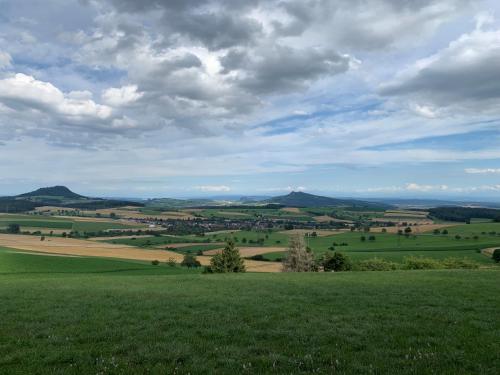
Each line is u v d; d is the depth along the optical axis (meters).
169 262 109.69
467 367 11.48
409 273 41.53
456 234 166.50
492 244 138.38
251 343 14.38
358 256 116.38
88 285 35.34
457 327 16.14
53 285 35.47
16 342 14.73
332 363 12.00
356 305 21.73
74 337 15.40
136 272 88.75
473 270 44.09
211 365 12.00
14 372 11.55
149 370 11.59
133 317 19.12
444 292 25.70
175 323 17.66
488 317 17.91
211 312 20.20
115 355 13.10
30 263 85.81
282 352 13.20
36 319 18.81
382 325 16.73
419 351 12.91
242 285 33.03
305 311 20.19
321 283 33.19
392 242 155.38
